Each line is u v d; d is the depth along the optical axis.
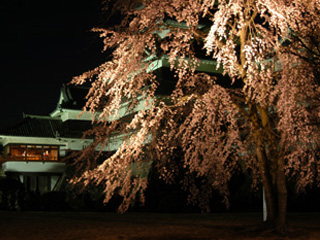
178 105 12.48
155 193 25.11
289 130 9.96
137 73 11.88
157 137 12.73
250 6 11.62
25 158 44.38
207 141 11.43
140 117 11.45
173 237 12.86
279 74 11.07
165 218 18.88
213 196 24.33
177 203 24.03
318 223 16.33
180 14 11.46
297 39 10.84
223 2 10.79
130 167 11.98
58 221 16.89
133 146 11.59
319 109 10.59
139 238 12.77
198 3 11.16
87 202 30.52
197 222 16.91
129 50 11.25
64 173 44.62
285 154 11.99
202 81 12.91
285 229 12.30
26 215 20.20
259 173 13.88
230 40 10.84
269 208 12.70
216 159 11.48
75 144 45.56
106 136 12.15
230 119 11.25
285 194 12.43
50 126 46.59
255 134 12.02
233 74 11.70
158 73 34.31
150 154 12.52
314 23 10.81
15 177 44.06
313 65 10.60
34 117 47.38
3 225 15.48
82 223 16.33
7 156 43.88
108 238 12.76
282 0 10.49
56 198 30.39
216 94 10.98
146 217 19.44
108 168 11.57
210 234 13.27
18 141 44.66
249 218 18.64
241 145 11.02
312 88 10.52
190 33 11.67
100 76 12.12
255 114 12.23
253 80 10.44
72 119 46.34
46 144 45.53
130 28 11.15
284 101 9.73
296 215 20.48
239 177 25.16
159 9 10.77
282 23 10.60
